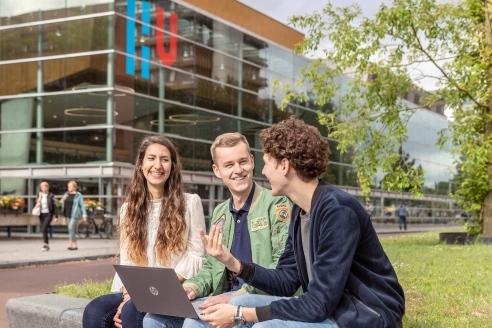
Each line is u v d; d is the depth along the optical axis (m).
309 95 36.22
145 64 25.48
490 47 16.53
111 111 24.06
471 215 18.06
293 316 2.81
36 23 25.30
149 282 3.33
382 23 15.79
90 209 23.95
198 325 3.31
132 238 4.37
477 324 4.85
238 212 4.04
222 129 29.48
